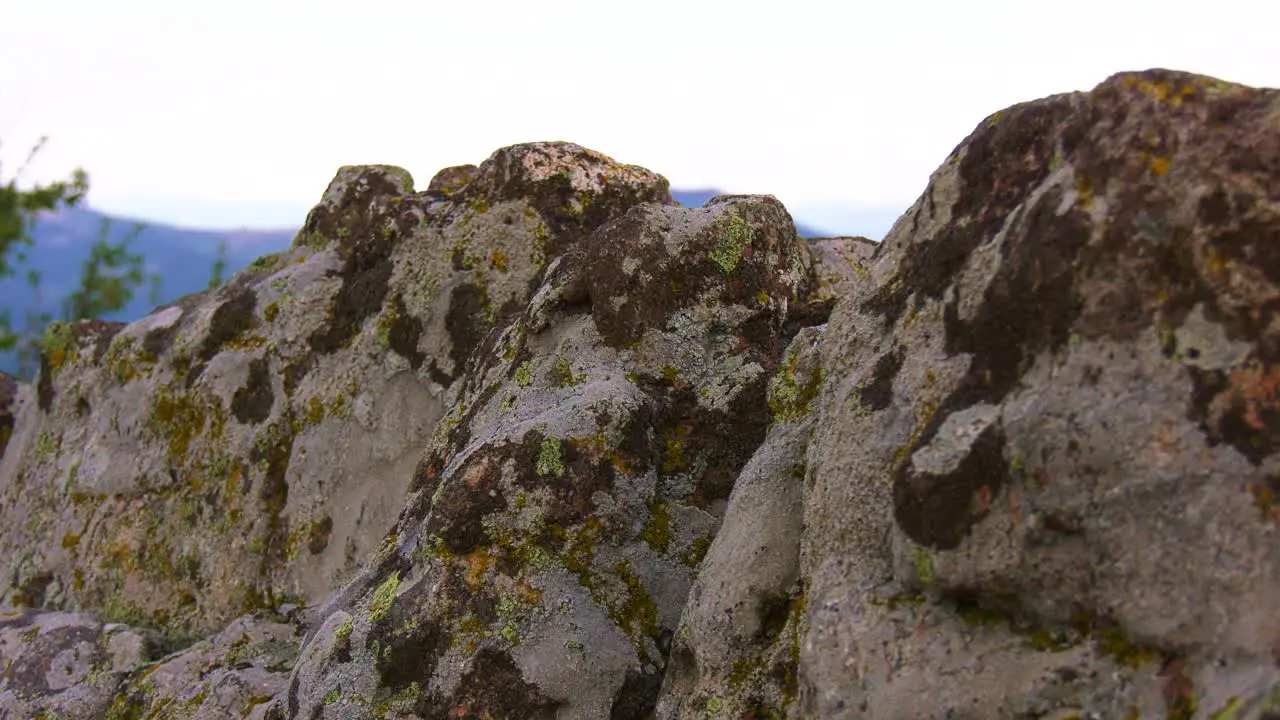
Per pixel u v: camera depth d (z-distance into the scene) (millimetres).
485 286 7012
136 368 8438
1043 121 3881
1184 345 3211
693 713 4262
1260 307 3137
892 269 4379
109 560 8062
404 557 5105
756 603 4250
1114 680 3209
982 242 3867
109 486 8266
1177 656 3127
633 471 5020
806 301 5723
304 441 7375
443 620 4738
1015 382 3529
